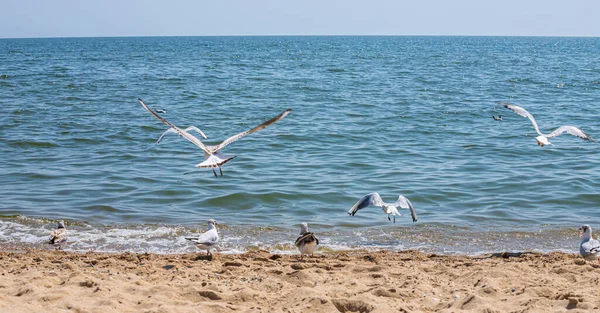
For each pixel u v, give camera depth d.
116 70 82.44
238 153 29.48
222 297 10.51
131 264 13.24
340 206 20.52
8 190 21.80
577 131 14.82
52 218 18.38
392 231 17.59
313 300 10.09
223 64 98.31
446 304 10.15
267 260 13.94
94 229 17.41
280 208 20.17
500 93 56.19
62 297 10.09
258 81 66.38
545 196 21.72
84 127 35.66
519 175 24.94
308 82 65.31
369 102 49.00
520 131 36.41
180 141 32.41
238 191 21.91
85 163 26.70
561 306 9.81
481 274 11.94
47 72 76.38
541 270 12.46
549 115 42.59
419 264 13.45
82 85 59.84
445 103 48.72
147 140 32.50
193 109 44.56
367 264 13.56
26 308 9.42
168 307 9.62
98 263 13.24
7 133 33.19
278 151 30.19
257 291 10.83
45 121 37.41
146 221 18.36
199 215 19.17
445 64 100.12
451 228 17.95
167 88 58.50
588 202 21.08
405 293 10.80
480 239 16.89
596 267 12.76
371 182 23.75
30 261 13.30
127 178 23.94
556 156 29.20
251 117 41.09
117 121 38.12
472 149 30.86
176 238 16.73
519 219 18.94
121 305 9.84
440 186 23.11
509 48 194.12
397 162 27.77
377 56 130.00
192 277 12.02
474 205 20.64
